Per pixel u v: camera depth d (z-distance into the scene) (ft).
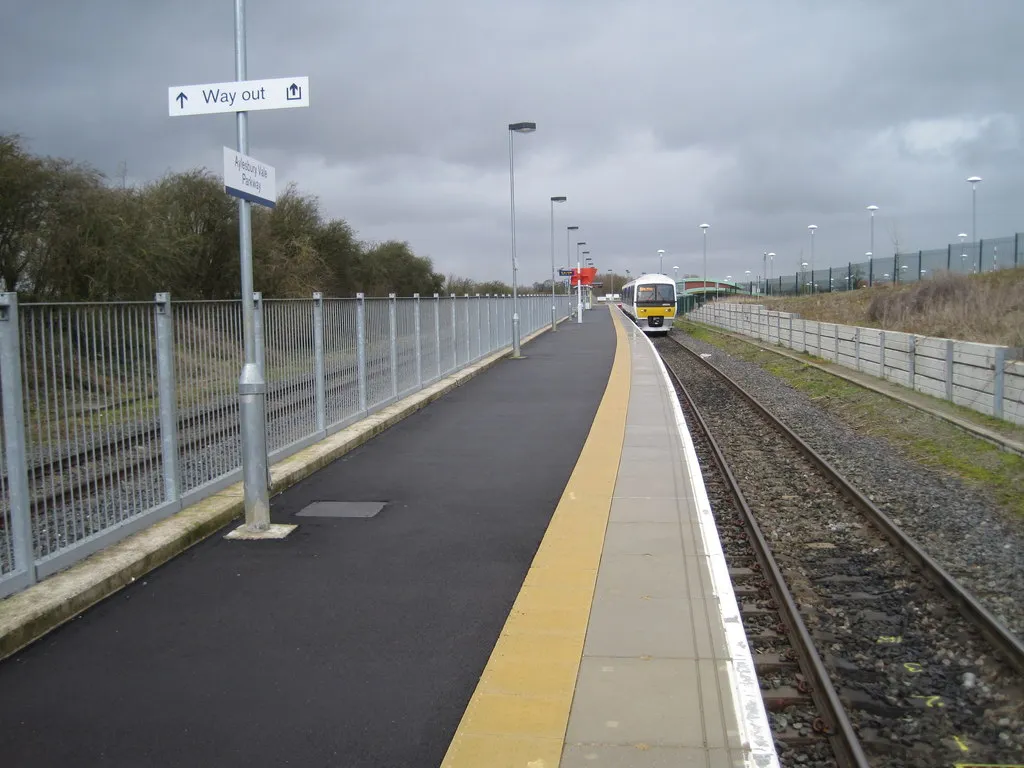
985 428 40.86
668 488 28.53
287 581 19.67
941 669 16.62
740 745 12.22
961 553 23.77
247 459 23.43
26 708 13.75
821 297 156.04
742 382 76.28
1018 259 109.60
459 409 48.29
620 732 12.63
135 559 19.97
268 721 13.25
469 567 20.51
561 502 26.73
